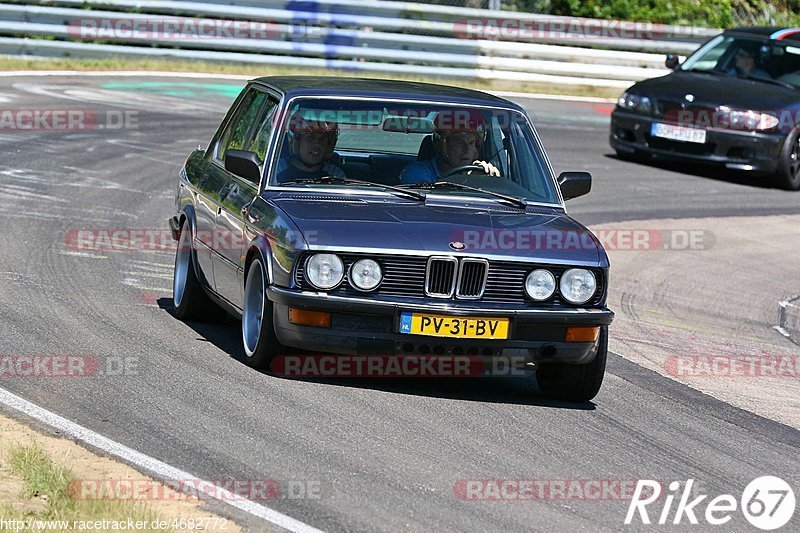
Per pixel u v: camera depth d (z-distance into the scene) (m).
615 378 21.86
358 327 18.11
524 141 21.42
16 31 56.44
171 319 22.84
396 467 15.62
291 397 18.19
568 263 18.62
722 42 50.81
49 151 40.44
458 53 62.06
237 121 23.11
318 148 20.34
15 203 32.66
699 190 45.16
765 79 48.53
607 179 44.94
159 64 59.03
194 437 16.14
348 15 60.00
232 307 20.67
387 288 18.22
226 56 59.78
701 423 19.52
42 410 16.83
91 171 38.03
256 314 19.64
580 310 18.64
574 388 19.69
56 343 20.38
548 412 19.03
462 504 14.56
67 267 26.36
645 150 47.56
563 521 14.41
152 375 18.80
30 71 55.12
